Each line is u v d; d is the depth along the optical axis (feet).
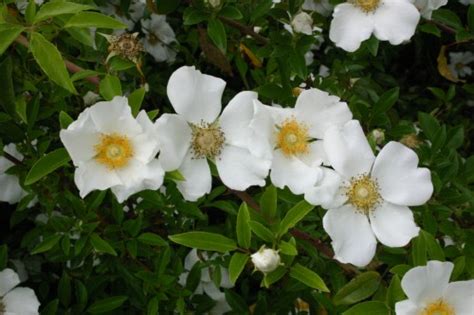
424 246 1.98
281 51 2.38
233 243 1.98
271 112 2.03
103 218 2.31
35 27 1.94
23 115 2.13
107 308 2.28
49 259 2.34
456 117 3.33
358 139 2.01
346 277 2.27
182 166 2.01
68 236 2.25
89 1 2.19
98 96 2.29
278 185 1.99
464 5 3.32
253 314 2.28
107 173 1.93
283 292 2.30
